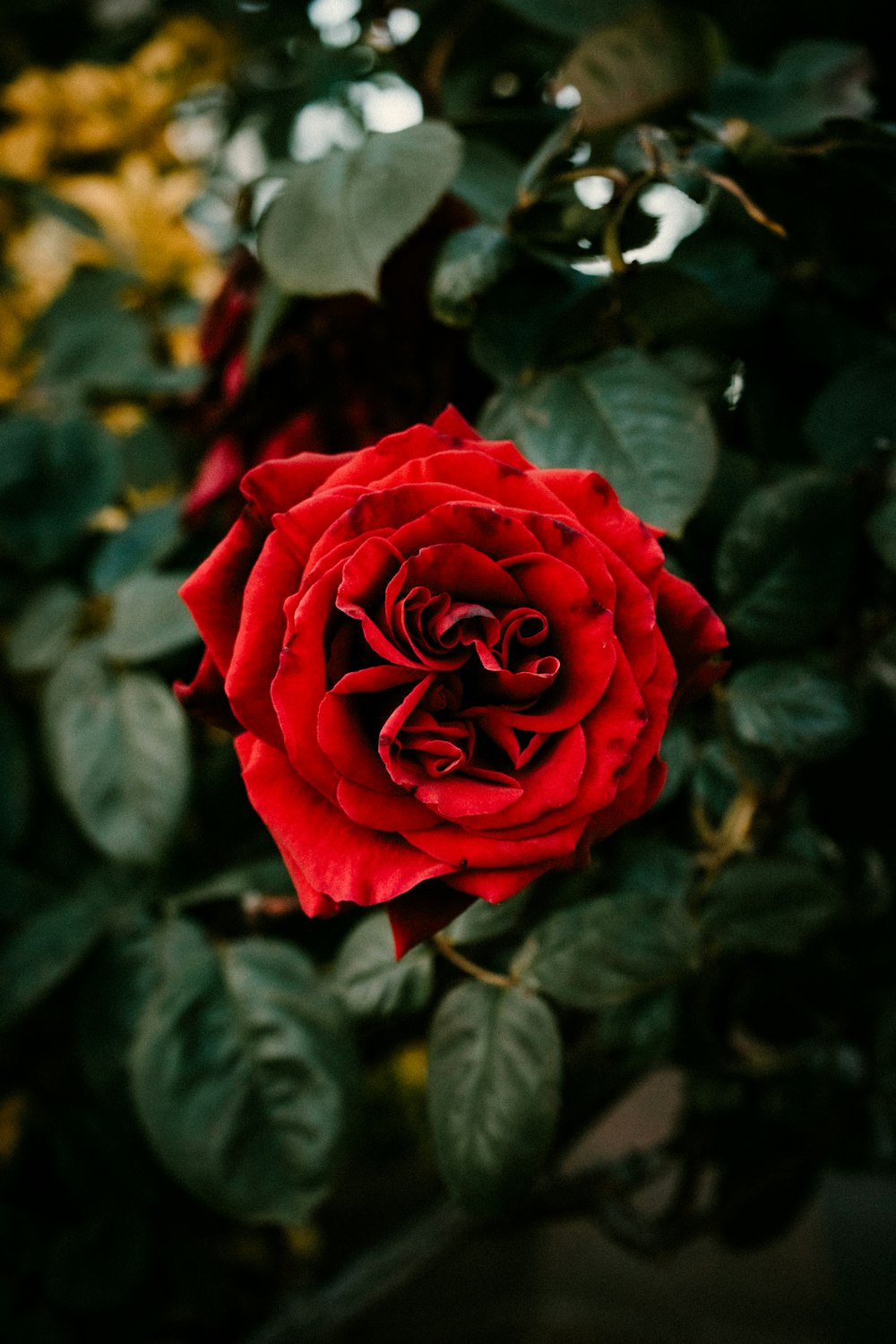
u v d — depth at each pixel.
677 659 0.27
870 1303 0.78
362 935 0.34
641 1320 0.77
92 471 0.44
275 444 0.37
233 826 0.42
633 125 0.34
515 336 0.34
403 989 0.33
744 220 0.36
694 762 0.38
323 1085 0.36
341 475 0.27
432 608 0.26
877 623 0.36
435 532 0.26
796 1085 0.42
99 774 0.39
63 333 0.46
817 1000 0.41
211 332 0.38
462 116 0.42
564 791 0.25
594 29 0.41
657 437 0.32
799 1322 0.76
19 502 0.43
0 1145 0.50
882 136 0.33
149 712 0.40
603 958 0.33
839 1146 0.45
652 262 0.33
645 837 0.38
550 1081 0.32
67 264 0.58
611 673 0.26
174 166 0.58
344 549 0.26
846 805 0.39
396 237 0.32
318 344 0.36
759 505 0.35
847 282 0.38
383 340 0.36
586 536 0.26
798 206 0.36
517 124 0.41
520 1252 0.87
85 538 0.45
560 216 0.33
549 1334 0.75
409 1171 0.85
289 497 0.27
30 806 0.47
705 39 0.33
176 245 0.52
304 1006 0.37
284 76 0.61
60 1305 0.44
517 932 0.36
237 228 0.38
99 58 0.64
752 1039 0.42
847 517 0.35
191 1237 0.47
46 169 0.56
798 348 0.38
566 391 0.33
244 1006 0.37
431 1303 0.79
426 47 0.47
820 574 0.35
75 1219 0.47
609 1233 0.46
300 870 0.26
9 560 0.45
